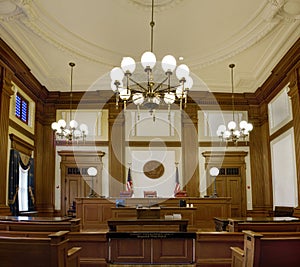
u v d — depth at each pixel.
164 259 5.92
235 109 11.55
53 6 6.88
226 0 6.66
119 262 5.86
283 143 9.57
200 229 8.89
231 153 11.38
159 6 6.88
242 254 4.00
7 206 7.84
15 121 9.06
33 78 9.88
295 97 8.28
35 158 10.62
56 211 11.03
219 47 8.55
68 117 11.47
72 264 3.95
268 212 10.66
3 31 7.31
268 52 8.52
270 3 6.45
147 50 8.70
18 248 3.49
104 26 7.66
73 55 8.65
